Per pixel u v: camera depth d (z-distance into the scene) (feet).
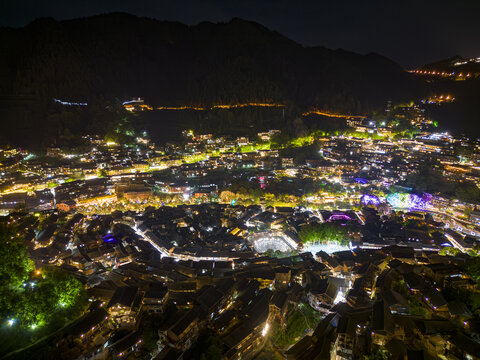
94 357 299.79
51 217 621.72
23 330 303.27
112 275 452.35
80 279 427.33
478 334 273.13
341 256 506.89
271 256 526.57
